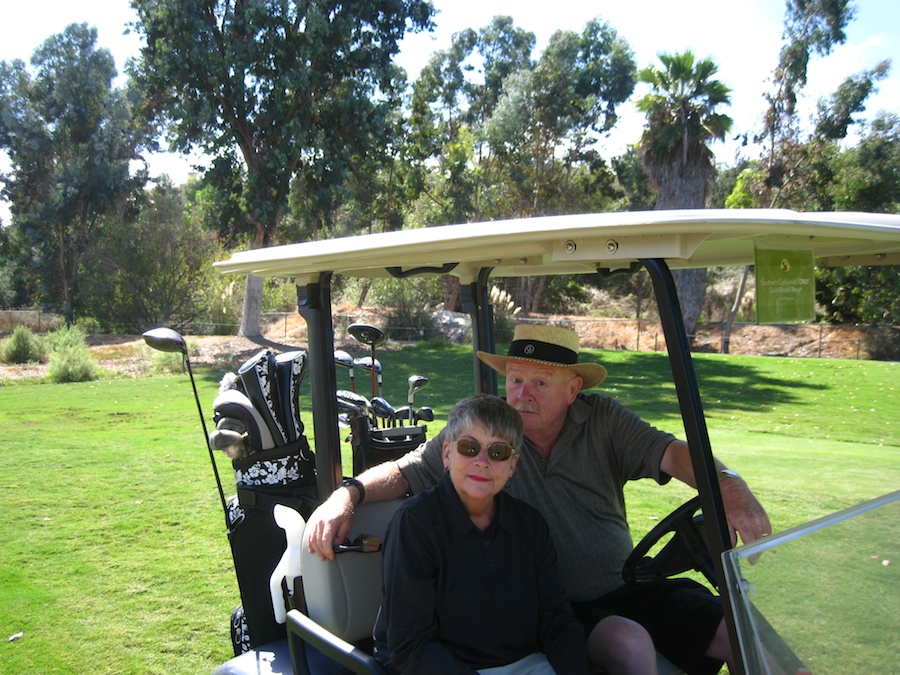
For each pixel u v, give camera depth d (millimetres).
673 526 2174
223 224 22547
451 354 17781
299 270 2453
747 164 35594
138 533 5312
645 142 21422
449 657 1983
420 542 2082
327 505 2354
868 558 1710
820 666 1586
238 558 2787
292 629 2203
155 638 3711
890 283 19734
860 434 9367
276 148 21047
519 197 35250
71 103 31203
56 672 3379
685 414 1729
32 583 4406
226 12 20531
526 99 33438
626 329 23531
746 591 1620
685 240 1672
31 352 18172
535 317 26641
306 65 20609
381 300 22891
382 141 22812
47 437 8875
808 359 16672
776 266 1884
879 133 24453
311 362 2545
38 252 33469
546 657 2121
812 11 26109
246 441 2807
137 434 9078
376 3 21234
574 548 2475
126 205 31359
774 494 5961
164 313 26453
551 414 2514
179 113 20516
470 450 2105
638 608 2467
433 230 1981
